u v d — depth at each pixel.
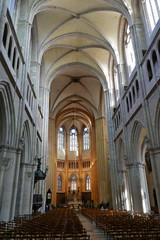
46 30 22.27
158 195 12.36
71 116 49.81
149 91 14.05
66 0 19.89
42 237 6.36
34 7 17.19
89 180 49.19
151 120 14.04
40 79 27.55
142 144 20.27
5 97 10.75
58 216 14.59
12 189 11.38
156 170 12.84
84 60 29.78
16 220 11.30
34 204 18.55
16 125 12.48
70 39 26.09
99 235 10.62
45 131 25.86
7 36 10.58
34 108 19.59
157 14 14.95
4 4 9.60
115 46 23.58
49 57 28.02
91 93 38.12
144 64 15.33
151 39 15.20
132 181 18.19
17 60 12.85
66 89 37.94
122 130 21.77
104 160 34.81
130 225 9.04
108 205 29.73
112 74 28.73
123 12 18.69
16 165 11.89
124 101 20.94
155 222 9.48
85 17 22.28
